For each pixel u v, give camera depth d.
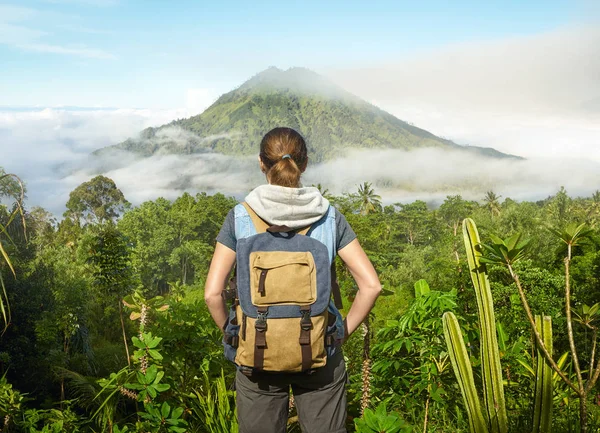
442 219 111.19
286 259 1.58
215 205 91.94
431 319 3.28
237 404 1.76
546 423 1.68
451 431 2.99
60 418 3.63
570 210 75.19
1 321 21.17
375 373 3.37
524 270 9.48
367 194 108.25
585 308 1.74
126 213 87.19
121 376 2.73
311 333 1.55
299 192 1.66
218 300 1.67
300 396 1.70
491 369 1.79
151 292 64.06
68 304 24.00
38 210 51.75
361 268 1.71
